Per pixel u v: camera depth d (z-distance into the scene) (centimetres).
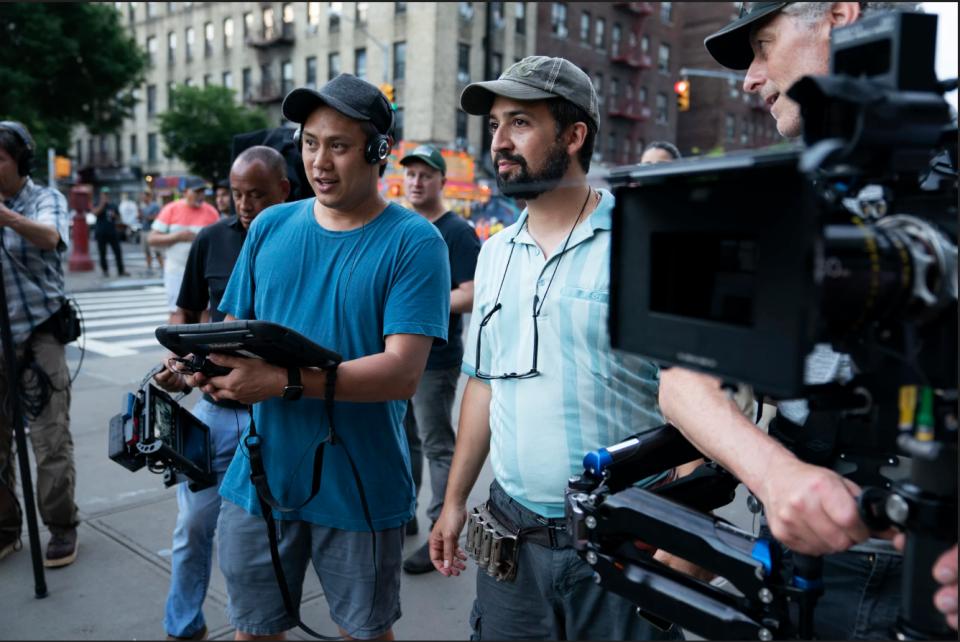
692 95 2341
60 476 274
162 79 3875
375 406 169
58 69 2156
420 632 235
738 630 93
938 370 74
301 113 166
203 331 141
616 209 85
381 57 2845
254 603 174
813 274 65
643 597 104
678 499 114
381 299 168
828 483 84
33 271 270
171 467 181
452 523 170
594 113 156
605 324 147
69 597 249
